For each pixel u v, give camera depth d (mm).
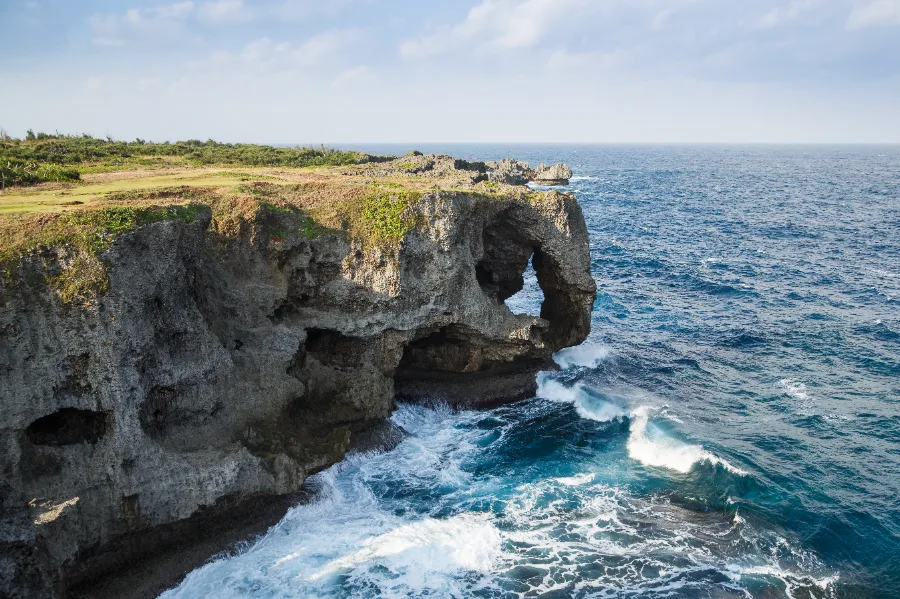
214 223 35781
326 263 37375
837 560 27812
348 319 37375
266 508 29906
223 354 30984
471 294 40750
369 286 37438
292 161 90562
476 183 54562
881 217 122375
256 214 36094
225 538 28250
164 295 28125
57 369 24156
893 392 43719
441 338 42562
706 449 35750
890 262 82438
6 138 93000
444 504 31750
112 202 33031
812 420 39906
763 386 45156
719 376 46969
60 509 23422
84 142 95688
